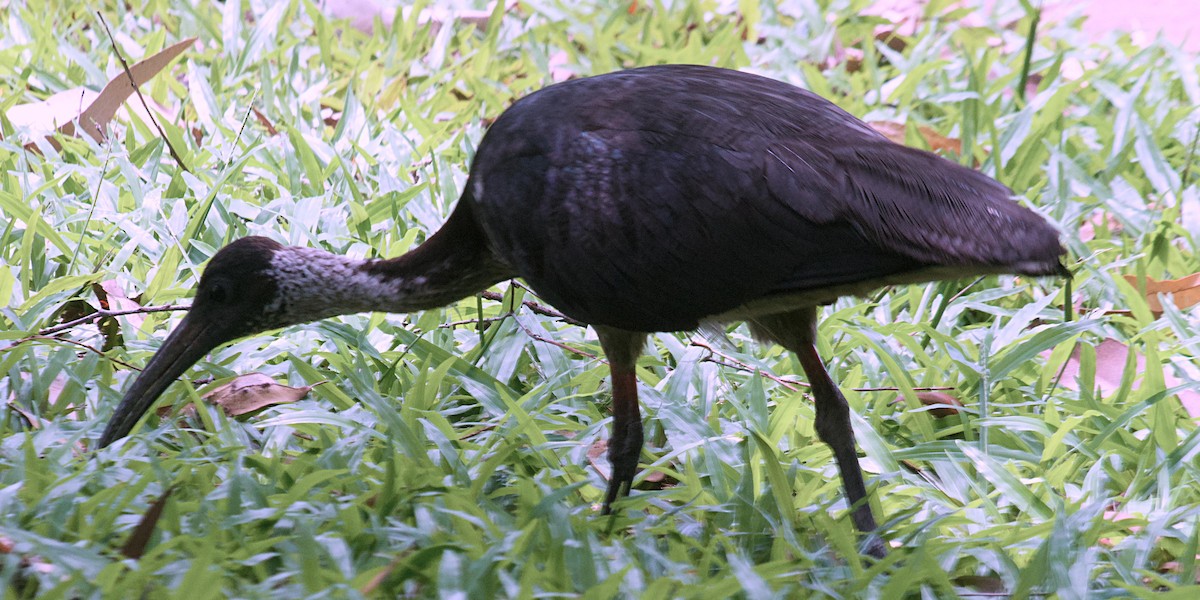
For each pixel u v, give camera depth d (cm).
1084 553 722
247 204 1123
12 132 1223
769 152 761
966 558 755
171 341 906
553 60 1504
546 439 873
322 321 995
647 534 758
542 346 980
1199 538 754
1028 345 955
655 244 769
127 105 1244
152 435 844
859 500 798
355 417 872
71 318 1005
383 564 704
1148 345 921
